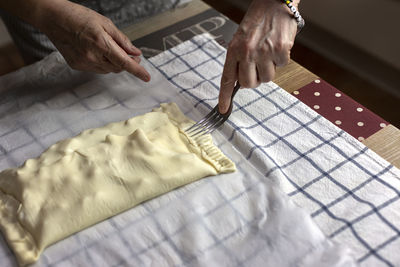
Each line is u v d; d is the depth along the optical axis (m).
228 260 0.85
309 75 1.21
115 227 0.92
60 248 0.89
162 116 1.10
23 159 1.05
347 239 0.87
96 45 1.09
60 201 0.91
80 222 0.90
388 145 1.03
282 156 1.02
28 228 0.89
